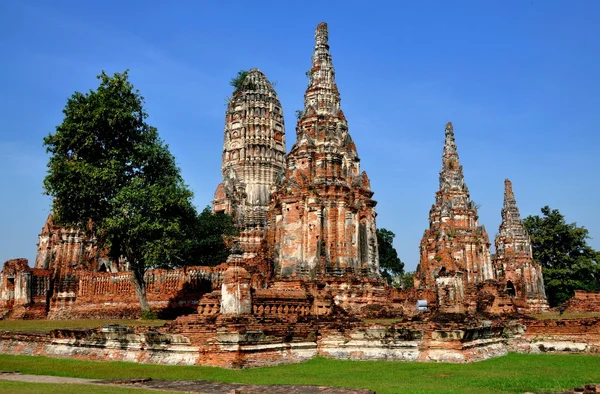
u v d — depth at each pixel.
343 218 44.47
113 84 51.31
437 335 27.86
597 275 98.12
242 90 111.69
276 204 46.38
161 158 52.56
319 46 52.41
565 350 33.44
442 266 39.84
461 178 78.81
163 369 25.09
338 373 23.80
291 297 32.31
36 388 18.20
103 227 48.66
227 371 24.44
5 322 48.69
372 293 43.56
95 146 50.81
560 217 101.81
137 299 58.53
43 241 75.88
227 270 29.33
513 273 86.94
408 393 17.88
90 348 30.53
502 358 29.80
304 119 48.75
